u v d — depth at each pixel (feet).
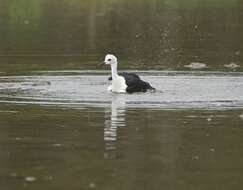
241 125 68.59
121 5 200.34
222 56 118.52
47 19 171.73
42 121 70.38
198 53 122.52
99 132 65.92
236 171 54.03
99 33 148.87
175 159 57.16
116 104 78.59
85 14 180.96
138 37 143.84
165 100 80.89
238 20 168.55
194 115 73.00
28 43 133.18
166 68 105.91
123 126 68.28
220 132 65.92
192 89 87.66
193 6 197.57
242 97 82.58
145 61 113.91
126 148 60.39
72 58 115.85
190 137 64.03
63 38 140.77
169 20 169.27
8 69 103.76
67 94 84.38
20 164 55.83
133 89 85.87
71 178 52.29
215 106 77.51
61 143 62.13
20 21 168.96
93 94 84.58
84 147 60.75
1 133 65.67
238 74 99.66
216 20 168.76
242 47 129.08
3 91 86.22
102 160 56.85
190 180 51.85
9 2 205.26
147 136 64.44
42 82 92.79
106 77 97.25
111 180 51.85
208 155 58.34
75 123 69.56
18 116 72.49
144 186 50.42
